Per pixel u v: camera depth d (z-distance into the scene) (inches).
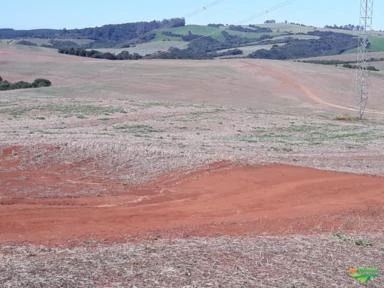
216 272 353.1
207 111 2154.3
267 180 765.3
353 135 1635.1
